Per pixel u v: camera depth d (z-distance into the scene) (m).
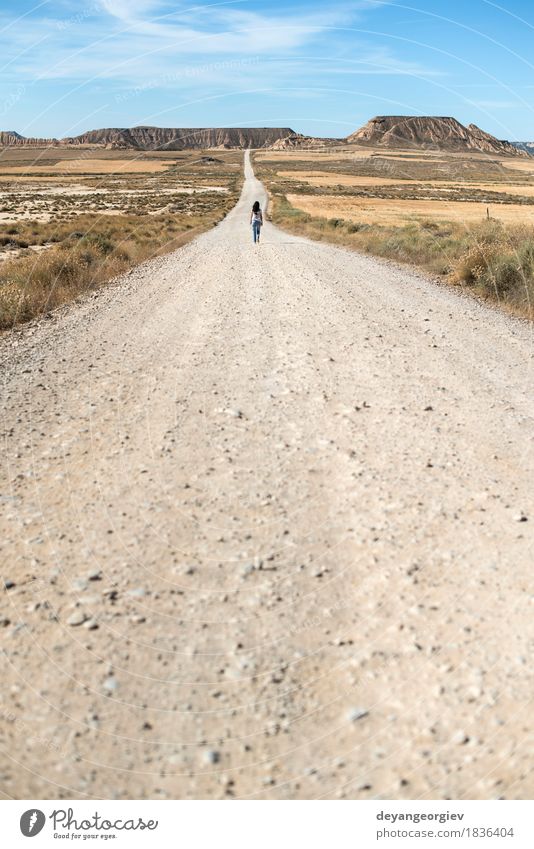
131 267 24.39
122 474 6.19
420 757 3.10
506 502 5.43
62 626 4.07
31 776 3.06
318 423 7.41
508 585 4.30
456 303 15.11
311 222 47.72
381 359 10.04
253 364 9.95
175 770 3.09
